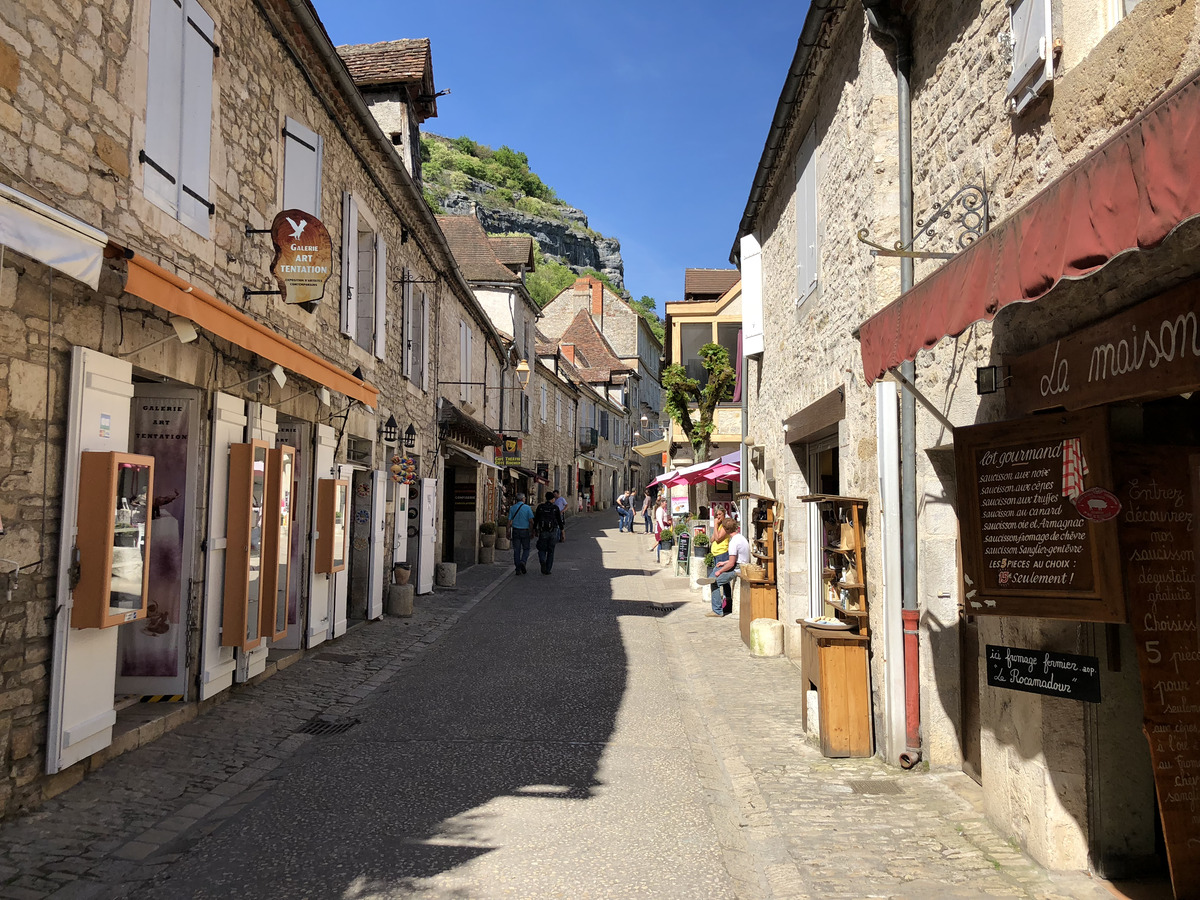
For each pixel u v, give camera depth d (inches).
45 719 179.8
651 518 1315.2
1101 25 146.1
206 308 205.6
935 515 221.0
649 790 202.5
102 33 197.8
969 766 210.7
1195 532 127.3
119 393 202.8
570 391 1524.4
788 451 375.9
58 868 150.9
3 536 167.5
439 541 639.8
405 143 556.7
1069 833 151.6
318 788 199.5
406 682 316.5
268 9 296.8
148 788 192.7
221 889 145.9
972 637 210.4
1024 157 166.2
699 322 825.5
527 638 412.2
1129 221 89.5
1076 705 151.3
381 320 454.6
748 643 390.9
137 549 201.8
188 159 242.5
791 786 203.9
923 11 223.8
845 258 271.9
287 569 299.7
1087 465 139.9
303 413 342.3
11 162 167.0
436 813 184.2
